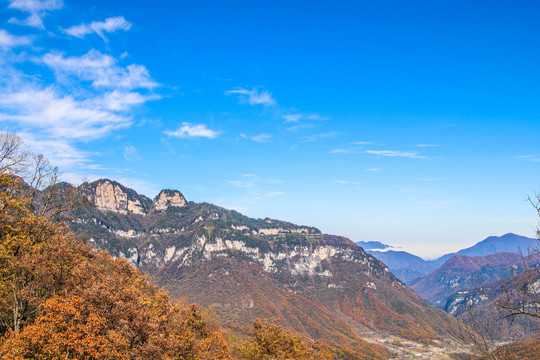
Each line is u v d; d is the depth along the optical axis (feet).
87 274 118.32
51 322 94.84
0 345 91.50
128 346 103.14
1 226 128.67
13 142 157.79
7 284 112.78
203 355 134.72
